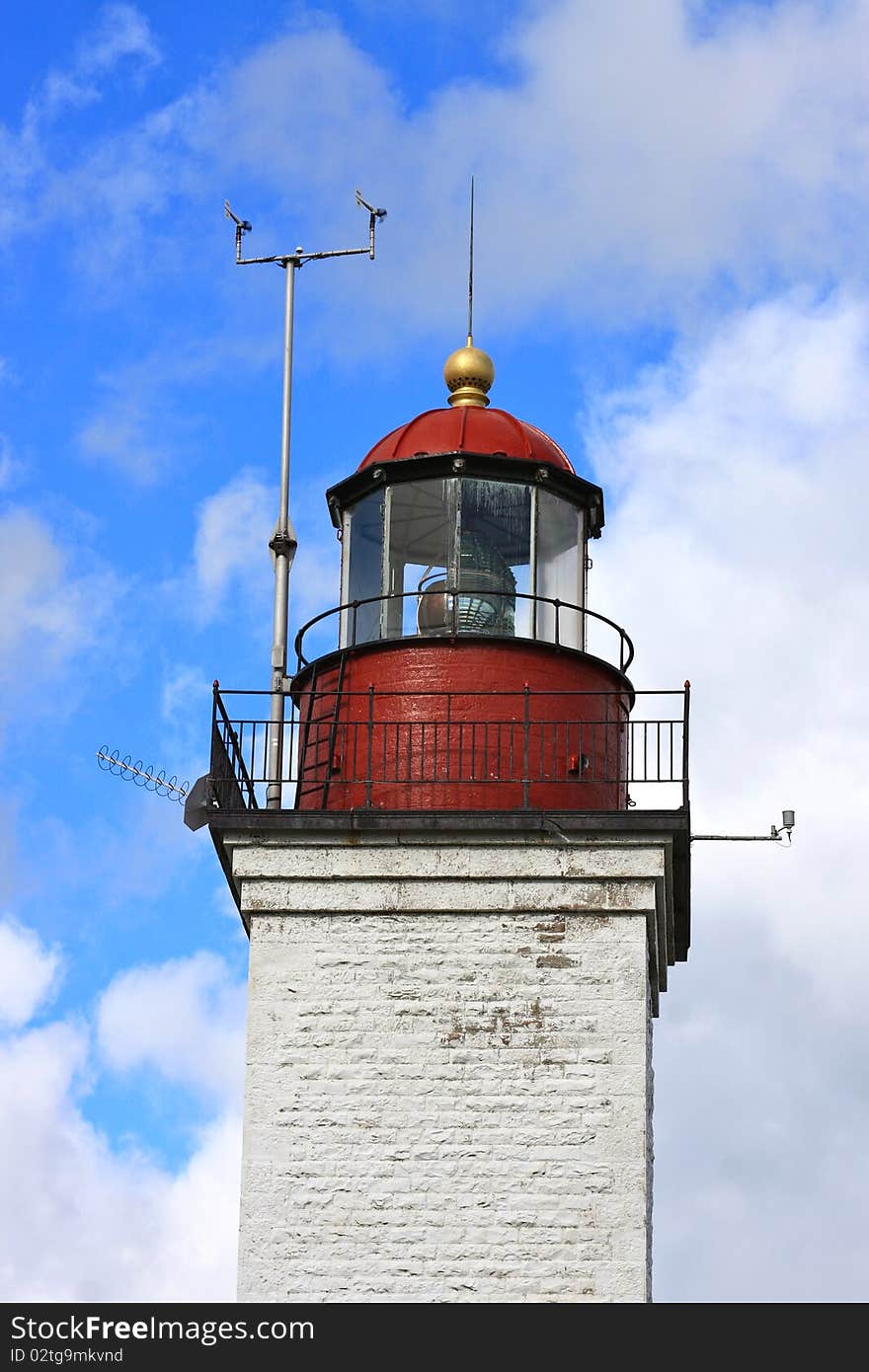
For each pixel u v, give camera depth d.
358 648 35.03
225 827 33.59
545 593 35.62
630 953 33.22
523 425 36.56
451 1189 32.56
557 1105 32.78
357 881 33.59
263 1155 32.72
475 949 33.34
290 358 38.34
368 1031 33.12
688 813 33.38
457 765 34.19
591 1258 32.25
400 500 35.91
